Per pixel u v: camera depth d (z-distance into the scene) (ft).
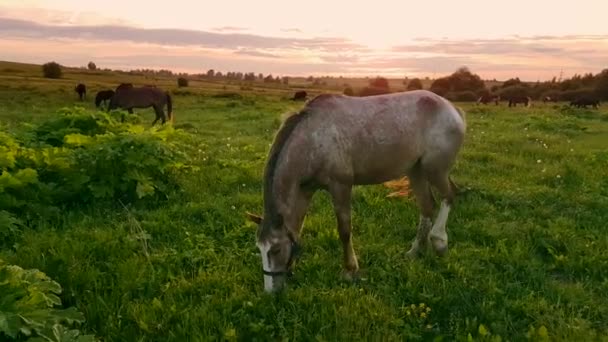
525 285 18.54
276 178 17.37
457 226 23.77
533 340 14.70
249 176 31.78
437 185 20.88
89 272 17.61
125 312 15.89
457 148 20.89
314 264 19.57
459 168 35.19
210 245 21.21
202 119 77.61
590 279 19.02
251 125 64.54
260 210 25.79
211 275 18.30
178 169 31.53
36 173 24.99
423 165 20.54
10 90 135.64
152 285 17.54
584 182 30.89
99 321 15.55
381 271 19.04
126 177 26.76
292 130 17.87
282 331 15.08
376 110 19.16
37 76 272.10
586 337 14.69
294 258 16.93
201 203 26.14
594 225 24.08
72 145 30.78
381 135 18.89
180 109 102.01
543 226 24.18
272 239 16.47
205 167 33.68
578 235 22.68
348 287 17.97
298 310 16.07
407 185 29.12
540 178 32.30
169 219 24.36
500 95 196.95
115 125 35.60
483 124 65.82
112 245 20.38
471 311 16.38
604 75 223.30
